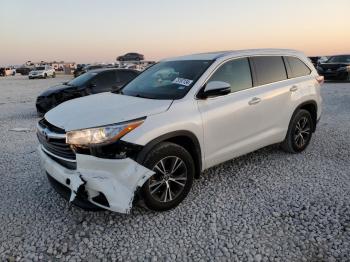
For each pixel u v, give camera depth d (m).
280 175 4.51
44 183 4.43
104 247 3.01
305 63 5.43
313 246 2.93
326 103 11.03
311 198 3.82
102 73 9.91
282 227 3.24
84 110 3.51
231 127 4.05
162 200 3.49
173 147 3.43
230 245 2.97
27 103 13.77
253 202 3.76
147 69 4.94
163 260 2.80
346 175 4.47
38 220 3.47
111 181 3.07
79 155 3.09
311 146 5.82
